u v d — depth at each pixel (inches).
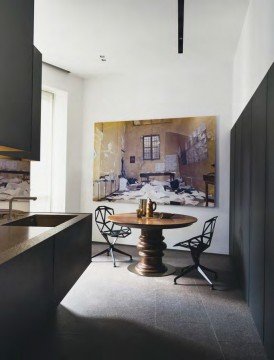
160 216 170.9
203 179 214.8
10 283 63.2
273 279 82.7
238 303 129.5
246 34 151.7
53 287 92.2
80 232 125.1
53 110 235.0
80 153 246.4
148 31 167.6
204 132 214.5
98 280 155.9
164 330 106.3
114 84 239.5
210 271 160.7
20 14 90.4
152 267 167.3
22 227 103.9
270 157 86.2
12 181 200.4
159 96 227.6
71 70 228.2
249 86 144.3
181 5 139.1
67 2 140.4
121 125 236.7
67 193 234.5
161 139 226.2
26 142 100.0
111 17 153.3
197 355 91.7
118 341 98.9
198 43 181.3
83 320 112.8
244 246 134.5
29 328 74.1
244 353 92.9
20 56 91.5
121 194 237.0
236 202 166.4
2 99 81.3
